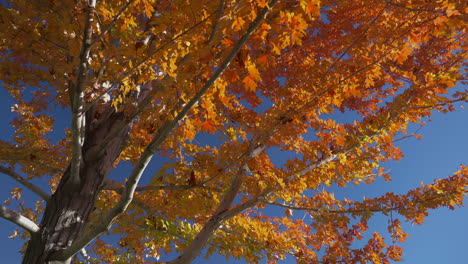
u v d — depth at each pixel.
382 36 3.69
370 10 4.22
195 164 4.81
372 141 5.01
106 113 4.75
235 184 5.43
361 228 5.76
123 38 2.55
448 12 2.61
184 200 5.00
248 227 5.67
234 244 5.64
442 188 4.89
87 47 2.48
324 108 4.06
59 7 2.57
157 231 5.49
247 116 4.67
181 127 2.96
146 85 4.70
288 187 4.73
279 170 4.73
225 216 5.16
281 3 2.08
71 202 4.00
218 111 4.18
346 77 3.81
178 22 2.40
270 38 1.87
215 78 2.02
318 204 5.07
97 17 2.62
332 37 4.45
